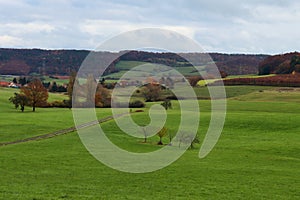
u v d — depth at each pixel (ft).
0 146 220.02
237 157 197.77
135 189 127.44
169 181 140.26
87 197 115.14
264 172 160.97
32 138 252.21
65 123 308.81
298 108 372.17
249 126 291.99
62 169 157.99
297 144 238.27
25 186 127.44
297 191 130.82
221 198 119.85
